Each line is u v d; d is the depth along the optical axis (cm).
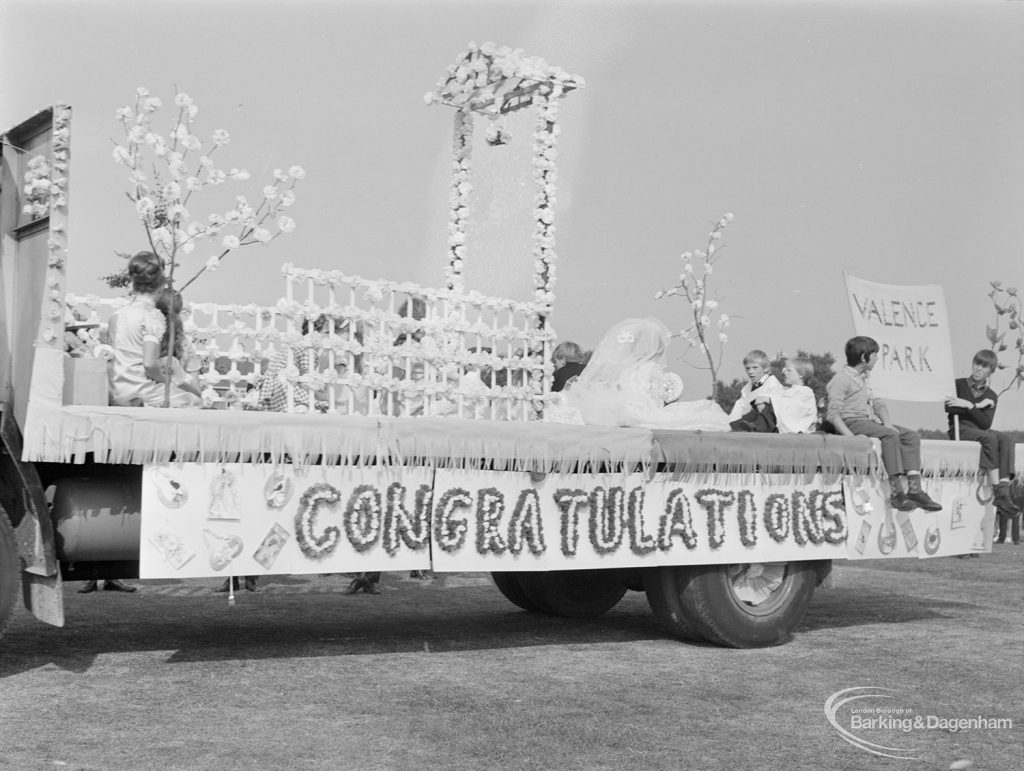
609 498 715
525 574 875
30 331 585
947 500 877
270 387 780
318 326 713
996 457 918
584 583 881
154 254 658
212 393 827
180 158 668
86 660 653
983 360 956
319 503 626
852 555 802
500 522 679
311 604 923
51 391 561
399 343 762
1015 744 518
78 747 471
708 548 742
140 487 602
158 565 581
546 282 798
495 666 673
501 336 769
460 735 509
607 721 541
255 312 847
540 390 791
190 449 588
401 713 546
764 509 766
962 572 1245
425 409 729
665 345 820
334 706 557
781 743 511
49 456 557
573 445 697
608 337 824
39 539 578
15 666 629
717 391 1215
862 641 788
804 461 778
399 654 705
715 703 586
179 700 559
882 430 821
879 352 906
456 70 895
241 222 674
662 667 682
